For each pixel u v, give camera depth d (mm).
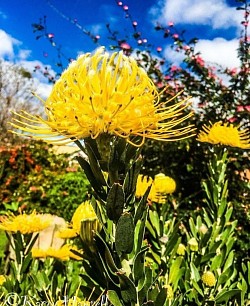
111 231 1462
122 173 1345
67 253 2658
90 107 1232
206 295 2113
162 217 2441
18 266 2246
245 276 2432
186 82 6371
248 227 4930
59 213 8922
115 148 1300
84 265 1506
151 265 2430
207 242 2447
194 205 5977
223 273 2252
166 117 1286
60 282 2299
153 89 1290
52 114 1285
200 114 6336
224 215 2670
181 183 6117
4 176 10164
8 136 17141
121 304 1343
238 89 6254
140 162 1340
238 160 5734
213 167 2797
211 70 6402
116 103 1216
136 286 1346
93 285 1605
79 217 1874
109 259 1328
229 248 2469
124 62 1266
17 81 19156
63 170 10805
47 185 9406
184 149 6109
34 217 2328
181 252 2646
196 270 2221
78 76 1264
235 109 6117
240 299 2137
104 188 1363
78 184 8977
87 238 1465
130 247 1311
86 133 1267
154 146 6090
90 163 1332
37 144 10750
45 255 2691
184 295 2068
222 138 2592
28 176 10234
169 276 2184
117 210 1308
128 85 1244
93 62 1274
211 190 2768
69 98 1256
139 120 1228
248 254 4113
